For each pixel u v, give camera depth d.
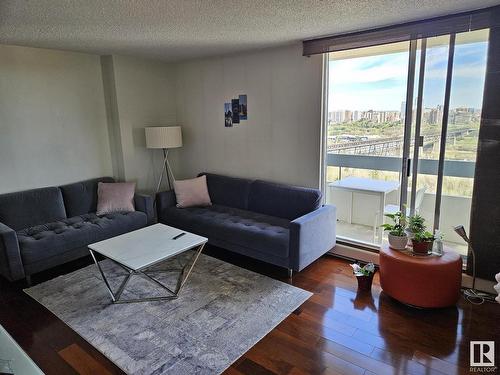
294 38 3.37
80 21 2.64
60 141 4.00
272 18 2.64
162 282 3.13
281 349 2.23
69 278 3.23
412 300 2.60
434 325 2.45
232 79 4.26
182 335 2.38
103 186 4.09
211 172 4.77
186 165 5.09
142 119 4.59
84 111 4.18
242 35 3.20
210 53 4.13
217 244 3.64
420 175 3.14
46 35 3.09
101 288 3.04
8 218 3.45
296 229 2.99
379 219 3.72
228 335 2.37
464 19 2.60
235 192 4.21
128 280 2.94
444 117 2.91
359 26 2.95
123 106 4.34
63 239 3.27
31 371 1.55
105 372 2.05
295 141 3.83
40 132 3.83
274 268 3.39
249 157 4.29
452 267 2.51
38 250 3.09
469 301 2.74
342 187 3.90
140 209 4.10
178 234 3.15
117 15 2.49
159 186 4.88
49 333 2.43
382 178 3.55
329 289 2.97
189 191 4.27
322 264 3.49
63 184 4.07
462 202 2.98
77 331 2.44
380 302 2.76
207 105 4.61
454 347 2.22
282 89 3.82
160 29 2.93
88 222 3.70
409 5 2.40
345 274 3.26
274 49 3.79
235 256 3.71
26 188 3.78
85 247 3.45
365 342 2.28
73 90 4.05
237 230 3.39
